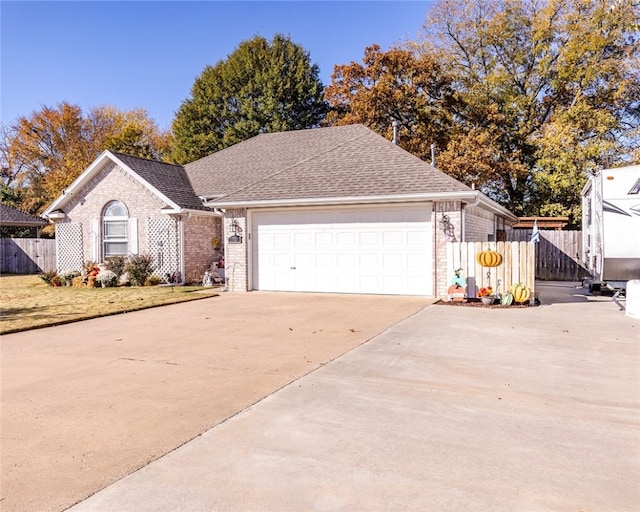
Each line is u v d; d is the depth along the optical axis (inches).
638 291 375.9
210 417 169.0
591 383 207.8
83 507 111.5
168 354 262.8
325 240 544.1
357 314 396.5
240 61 1395.2
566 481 122.6
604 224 500.4
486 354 259.9
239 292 566.6
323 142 775.1
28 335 316.8
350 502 112.9
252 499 114.5
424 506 110.9
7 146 1563.7
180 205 654.5
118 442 148.1
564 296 551.8
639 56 996.6
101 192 719.1
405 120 1084.5
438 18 1196.5
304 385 205.8
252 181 704.4
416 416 169.0
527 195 1110.4
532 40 1116.5
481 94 1137.4
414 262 506.0
